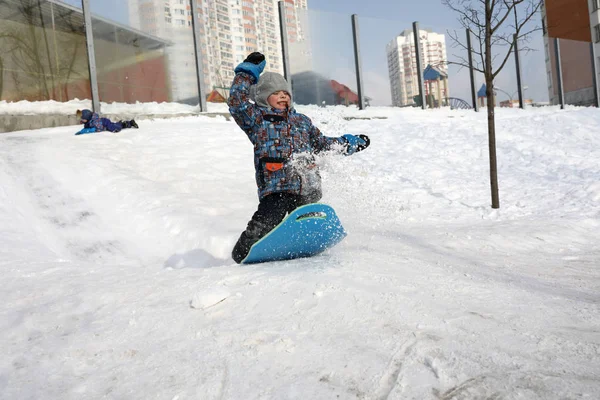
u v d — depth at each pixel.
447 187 7.81
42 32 12.42
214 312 2.39
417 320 2.14
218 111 14.55
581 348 1.81
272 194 3.39
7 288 3.06
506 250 4.38
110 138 9.19
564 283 3.02
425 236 4.86
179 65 13.99
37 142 8.37
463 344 1.88
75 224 5.59
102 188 6.54
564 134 10.91
